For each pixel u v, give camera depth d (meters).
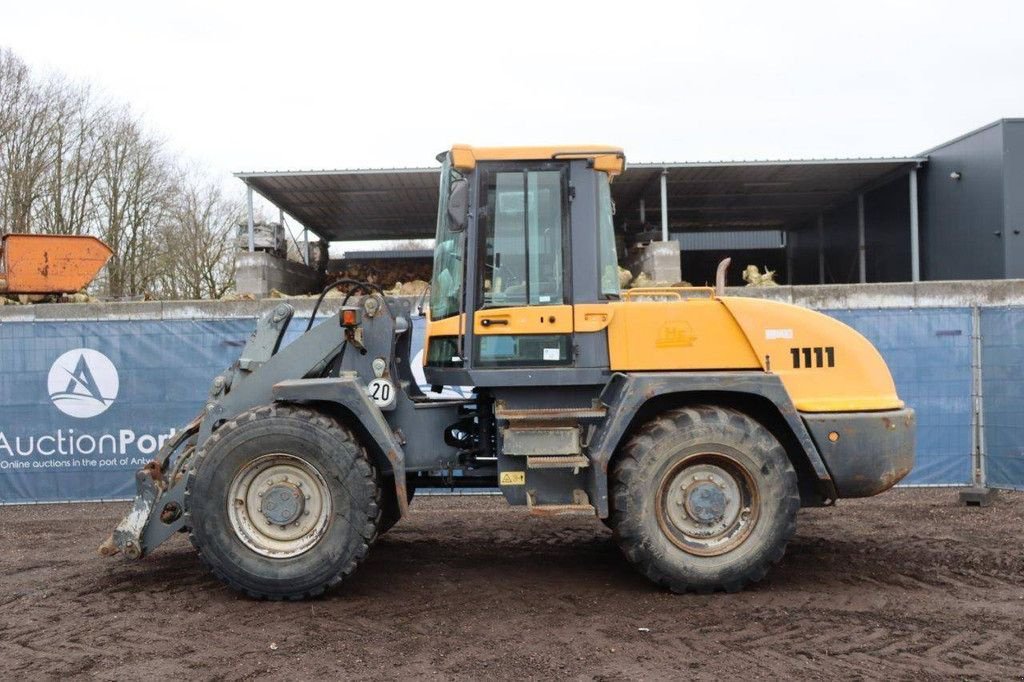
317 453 4.58
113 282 24.42
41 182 22.33
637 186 18.02
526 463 4.93
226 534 4.57
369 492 4.61
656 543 4.64
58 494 7.82
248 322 7.91
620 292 5.38
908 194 17.81
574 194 5.02
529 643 3.99
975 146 15.83
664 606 4.55
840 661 3.74
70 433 7.82
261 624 4.28
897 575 5.11
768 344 4.98
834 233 22.25
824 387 4.98
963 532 6.20
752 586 4.90
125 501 7.86
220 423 5.08
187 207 26.34
